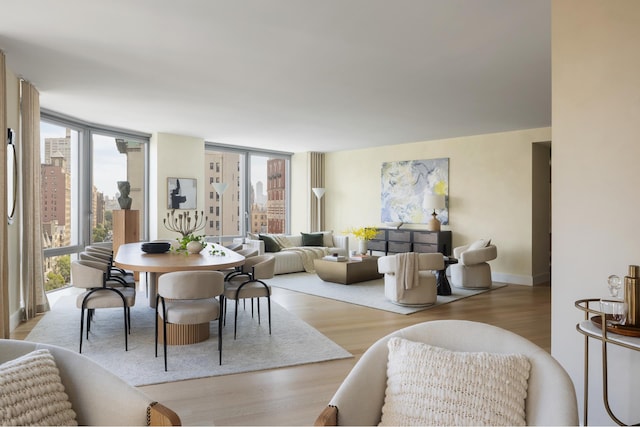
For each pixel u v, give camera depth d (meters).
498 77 4.70
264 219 10.85
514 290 7.21
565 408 1.37
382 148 9.98
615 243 2.35
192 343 4.20
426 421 1.48
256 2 3.02
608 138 2.38
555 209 2.63
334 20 3.30
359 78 4.76
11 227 4.75
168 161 8.41
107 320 5.02
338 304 6.04
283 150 10.88
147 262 4.08
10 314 4.68
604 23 2.40
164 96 5.58
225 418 2.76
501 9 3.11
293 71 4.53
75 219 7.18
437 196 8.47
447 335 1.75
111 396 1.54
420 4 3.04
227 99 5.71
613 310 2.10
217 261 4.21
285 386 3.26
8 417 1.33
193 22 3.36
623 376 2.33
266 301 6.20
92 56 4.12
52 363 1.57
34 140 5.18
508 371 1.52
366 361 1.70
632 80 2.28
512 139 7.91
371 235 8.26
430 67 4.39
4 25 3.43
